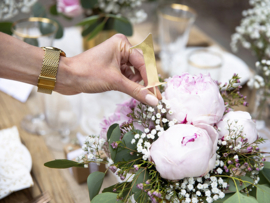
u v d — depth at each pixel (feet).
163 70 3.91
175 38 3.67
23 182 2.20
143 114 1.71
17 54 1.98
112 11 3.60
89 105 3.44
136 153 1.61
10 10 3.58
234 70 3.67
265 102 2.92
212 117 1.53
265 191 1.57
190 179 1.47
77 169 2.32
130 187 1.58
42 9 3.83
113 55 2.07
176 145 1.38
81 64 2.02
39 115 3.18
